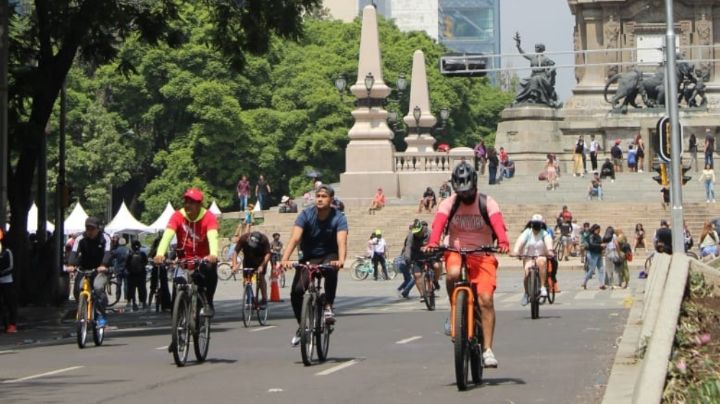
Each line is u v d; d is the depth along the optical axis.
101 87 180.50
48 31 59.97
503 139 157.38
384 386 29.88
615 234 82.25
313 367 34.22
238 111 178.25
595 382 29.80
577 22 159.50
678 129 59.03
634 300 60.19
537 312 53.66
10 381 33.06
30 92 61.72
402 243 122.00
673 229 58.44
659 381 20.92
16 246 63.06
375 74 140.75
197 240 35.06
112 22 59.97
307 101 189.25
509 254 28.98
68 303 70.44
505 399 27.09
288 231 127.75
